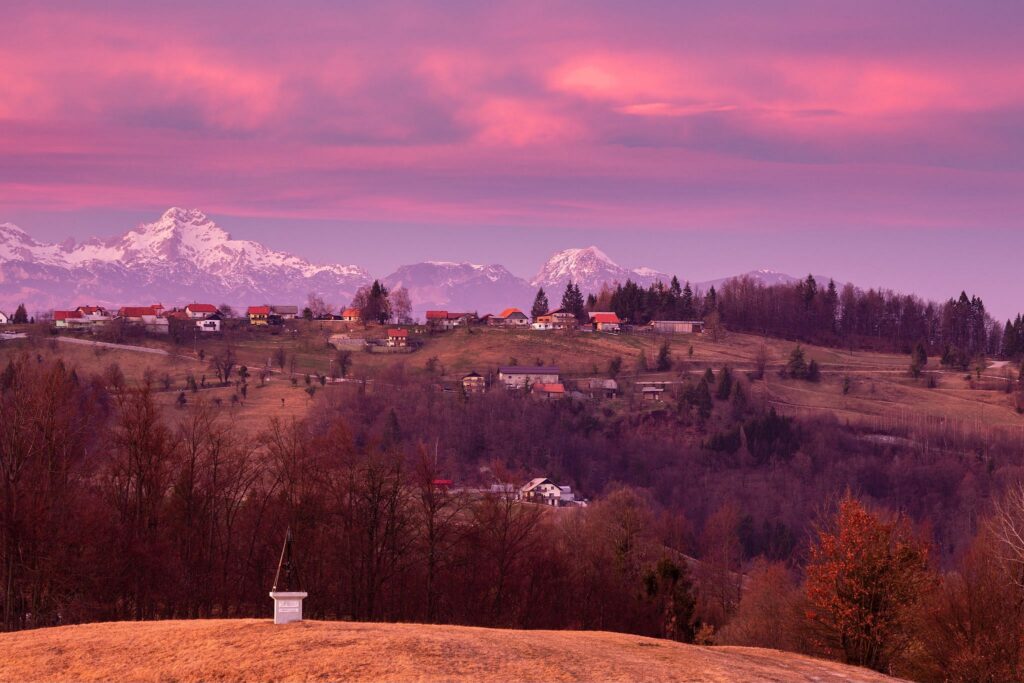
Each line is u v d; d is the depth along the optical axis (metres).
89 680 35.94
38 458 79.50
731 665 45.31
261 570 78.50
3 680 36.31
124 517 78.81
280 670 35.81
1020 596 65.50
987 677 60.78
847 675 47.84
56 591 68.94
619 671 39.25
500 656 39.19
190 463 83.00
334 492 84.06
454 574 87.62
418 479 88.25
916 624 65.88
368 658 37.16
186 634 41.44
